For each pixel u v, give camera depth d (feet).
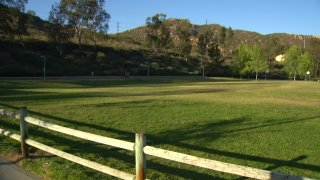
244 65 388.98
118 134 44.73
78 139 38.96
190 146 39.55
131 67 347.15
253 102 92.07
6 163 29.45
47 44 348.59
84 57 345.10
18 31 324.39
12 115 32.42
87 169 27.35
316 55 449.48
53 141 37.73
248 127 52.80
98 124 50.98
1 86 141.69
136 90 136.98
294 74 408.46
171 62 399.85
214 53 428.97
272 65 483.51
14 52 305.94
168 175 27.40
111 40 464.65
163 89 147.13
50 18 345.51
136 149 20.74
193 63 420.36
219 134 46.80
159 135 45.16
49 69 293.64
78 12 360.69
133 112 64.54
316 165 33.14
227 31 533.14
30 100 83.82
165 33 437.58
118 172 22.38
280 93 133.18
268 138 45.03
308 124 57.31
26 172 27.22
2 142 35.65
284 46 540.52
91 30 371.35
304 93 136.15
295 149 39.40
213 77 354.95
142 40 556.92
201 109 71.41
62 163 28.73
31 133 41.01
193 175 27.68
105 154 33.22
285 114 68.69
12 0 311.88
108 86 170.71
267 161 34.09
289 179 15.19
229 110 71.10
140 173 20.68
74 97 94.17
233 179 27.14
